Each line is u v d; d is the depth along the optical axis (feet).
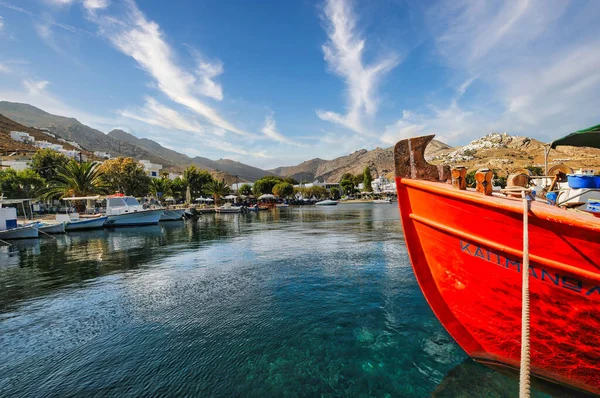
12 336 19.45
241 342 18.10
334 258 41.19
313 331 19.31
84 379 14.75
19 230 67.36
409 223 13.80
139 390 13.85
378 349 16.93
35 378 14.92
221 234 73.61
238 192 304.50
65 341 18.65
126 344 18.12
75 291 29.01
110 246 57.62
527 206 9.87
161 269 37.52
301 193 324.80
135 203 103.86
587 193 15.61
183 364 15.88
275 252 47.06
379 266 36.17
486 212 11.17
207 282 31.04
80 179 104.73
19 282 32.76
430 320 20.62
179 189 221.25
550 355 11.73
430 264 13.60
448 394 12.89
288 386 13.92
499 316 12.27
